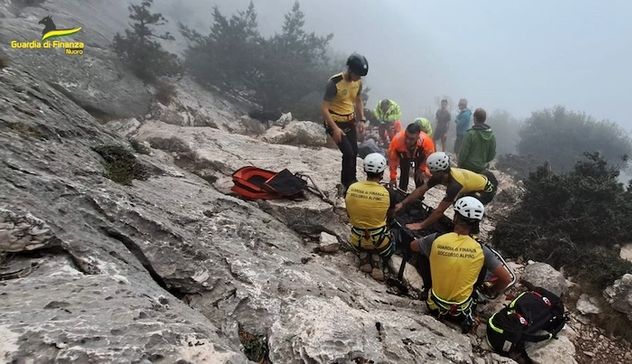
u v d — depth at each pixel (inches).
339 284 155.2
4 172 112.7
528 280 197.6
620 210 247.4
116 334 76.1
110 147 180.7
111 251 112.1
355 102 239.6
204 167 263.3
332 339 107.8
